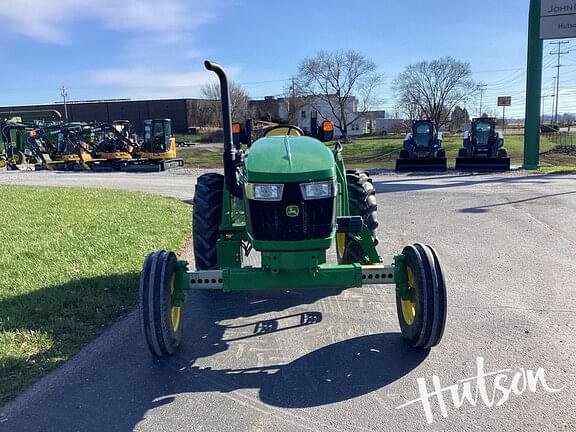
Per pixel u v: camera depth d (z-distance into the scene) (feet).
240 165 17.12
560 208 36.47
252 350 14.66
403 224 32.30
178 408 11.69
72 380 12.96
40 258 24.14
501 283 20.15
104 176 84.53
